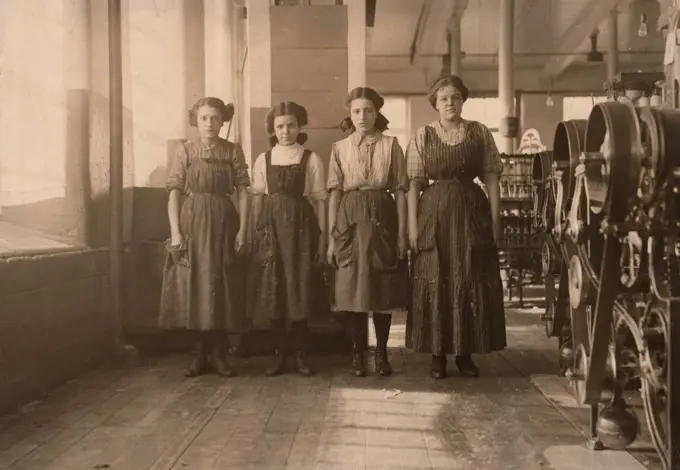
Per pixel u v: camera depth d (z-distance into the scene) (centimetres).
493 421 350
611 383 284
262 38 542
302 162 461
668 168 230
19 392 379
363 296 441
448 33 1734
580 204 293
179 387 425
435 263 443
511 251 832
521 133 2053
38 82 490
